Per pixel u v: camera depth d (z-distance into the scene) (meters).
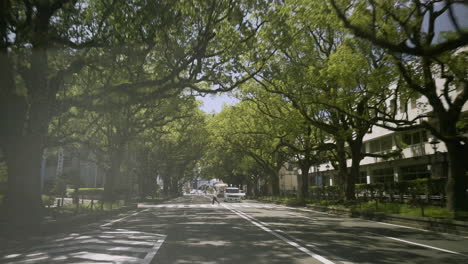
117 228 13.44
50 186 35.53
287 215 20.73
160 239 10.24
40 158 15.23
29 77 14.72
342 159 26.89
